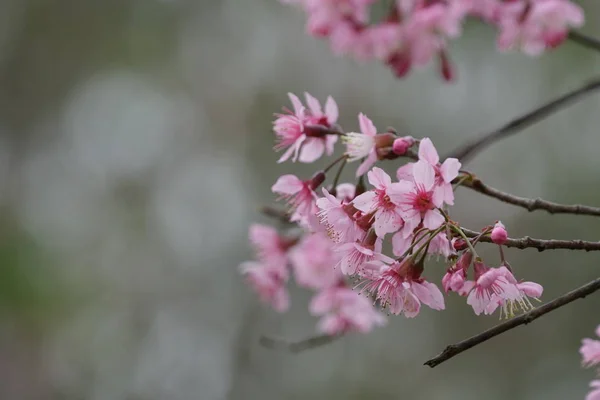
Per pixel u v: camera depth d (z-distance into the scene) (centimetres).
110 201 1216
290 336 1077
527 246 244
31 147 1213
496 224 246
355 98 1124
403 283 246
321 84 1148
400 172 274
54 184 1204
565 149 923
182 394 1089
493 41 926
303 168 1105
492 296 243
